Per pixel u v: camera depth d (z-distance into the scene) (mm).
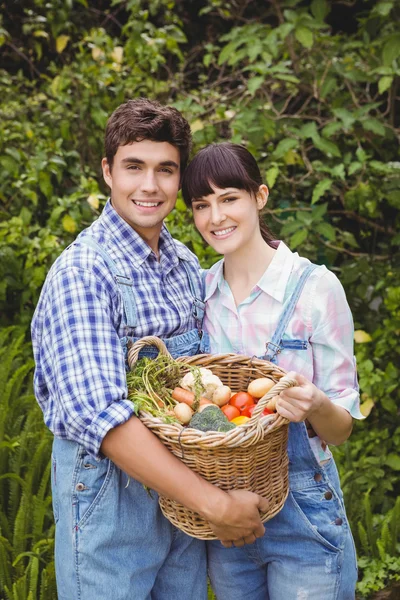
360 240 4039
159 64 4527
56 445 1880
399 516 2967
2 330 3691
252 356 1968
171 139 1881
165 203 1917
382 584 2824
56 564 1905
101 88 4188
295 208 3607
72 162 4035
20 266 3719
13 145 4035
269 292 1939
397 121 3922
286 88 3889
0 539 2592
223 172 1886
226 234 1939
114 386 1677
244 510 1639
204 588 2059
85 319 1718
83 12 4887
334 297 1903
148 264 1931
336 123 3521
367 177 3725
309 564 1921
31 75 5137
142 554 1854
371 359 3445
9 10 4922
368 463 3240
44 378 1867
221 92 4551
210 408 1708
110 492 1785
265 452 1678
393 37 3348
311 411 1692
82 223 3762
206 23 5082
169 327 1904
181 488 1626
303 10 3627
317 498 1930
